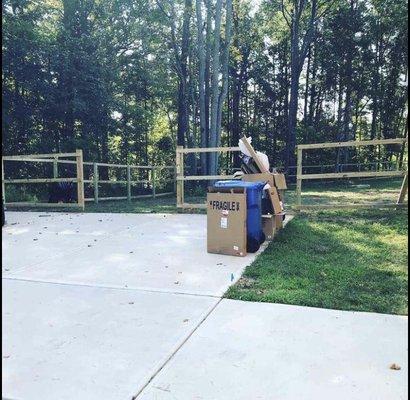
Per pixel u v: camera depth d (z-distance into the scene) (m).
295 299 3.38
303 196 13.15
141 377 2.25
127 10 20.67
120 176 23.97
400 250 5.09
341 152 28.88
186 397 2.05
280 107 32.28
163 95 26.70
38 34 16.72
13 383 2.21
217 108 18.27
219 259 4.89
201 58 18.55
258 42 30.38
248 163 6.74
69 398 2.06
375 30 28.14
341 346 2.55
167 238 6.25
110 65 20.80
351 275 4.04
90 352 2.54
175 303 3.40
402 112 30.08
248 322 2.96
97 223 7.97
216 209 5.14
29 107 17.23
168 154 29.50
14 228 7.46
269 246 5.48
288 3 27.00
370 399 2.00
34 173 17.33
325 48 29.25
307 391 2.08
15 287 3.90
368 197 12.38
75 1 19.23
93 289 3.82
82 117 18.75
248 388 2.11
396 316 3.02
